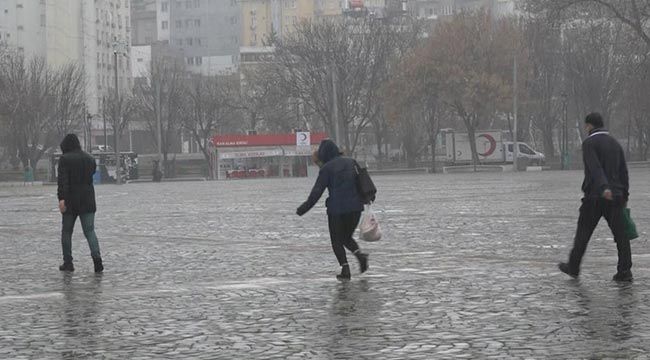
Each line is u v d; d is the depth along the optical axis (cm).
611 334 1289
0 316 1595
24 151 12975
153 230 3497
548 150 13425
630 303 1546
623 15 10225
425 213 3956
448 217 3678
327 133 13438
